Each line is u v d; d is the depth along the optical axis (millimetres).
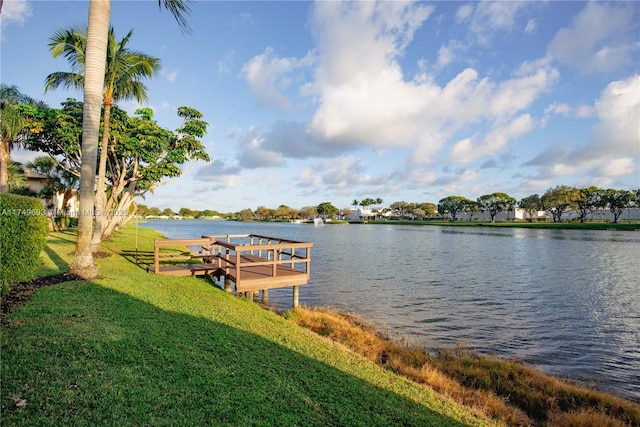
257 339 6910
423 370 7934
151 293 9031
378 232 78875
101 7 10352
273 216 183875
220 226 111188
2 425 3096
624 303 15656
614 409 6898
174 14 10594
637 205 91000
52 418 3326
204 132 22609
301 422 4129
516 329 12070
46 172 28500
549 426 6254
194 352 5562
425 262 28281
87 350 4906
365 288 17984
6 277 6668
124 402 3824
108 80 15500
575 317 13508
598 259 30641
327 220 153000
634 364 9430
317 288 17734
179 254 12875
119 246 20719
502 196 116188
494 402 6766
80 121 18406
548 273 23406
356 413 4590
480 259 30500
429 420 4871
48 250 15297
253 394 4555
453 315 13562
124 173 21234
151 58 16516
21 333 5121
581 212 100250
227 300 10086
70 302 7133
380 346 9719
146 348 5352
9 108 18109
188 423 3674
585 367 9219
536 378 8078
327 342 7973
